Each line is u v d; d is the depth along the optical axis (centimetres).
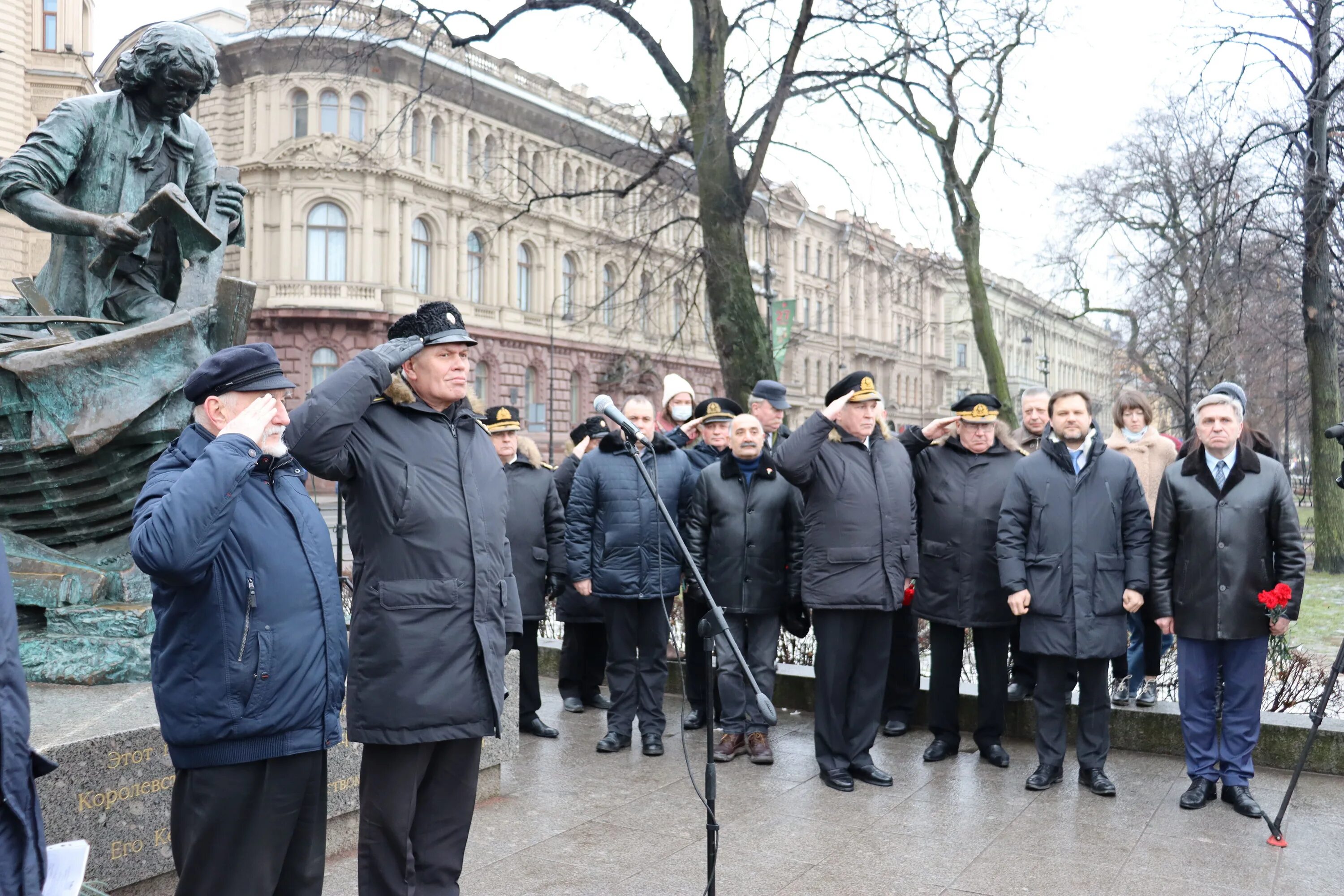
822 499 527
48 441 408
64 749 313
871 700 527
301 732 266
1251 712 483
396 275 3250
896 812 478
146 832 333
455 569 307
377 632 300
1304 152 1399
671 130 1446
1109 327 3012
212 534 246
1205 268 1605
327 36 1352
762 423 705
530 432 3784
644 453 591
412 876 313
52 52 2817
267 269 3175
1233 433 485
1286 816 475
